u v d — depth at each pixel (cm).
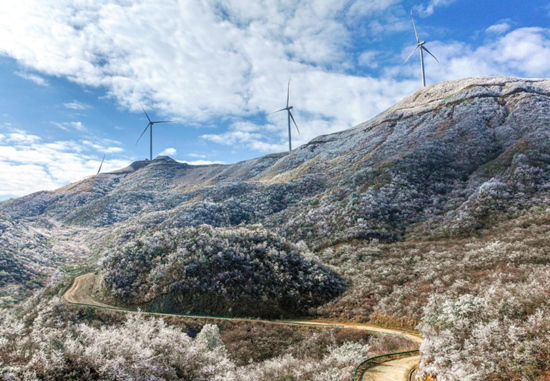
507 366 1091
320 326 3428
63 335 1123
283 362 2234
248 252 5084
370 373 1664
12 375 892
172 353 1293
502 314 1374
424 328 1605
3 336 1112
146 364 1118
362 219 6744
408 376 1586
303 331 3362
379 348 2434
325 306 4128
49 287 5844
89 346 1089
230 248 5088
